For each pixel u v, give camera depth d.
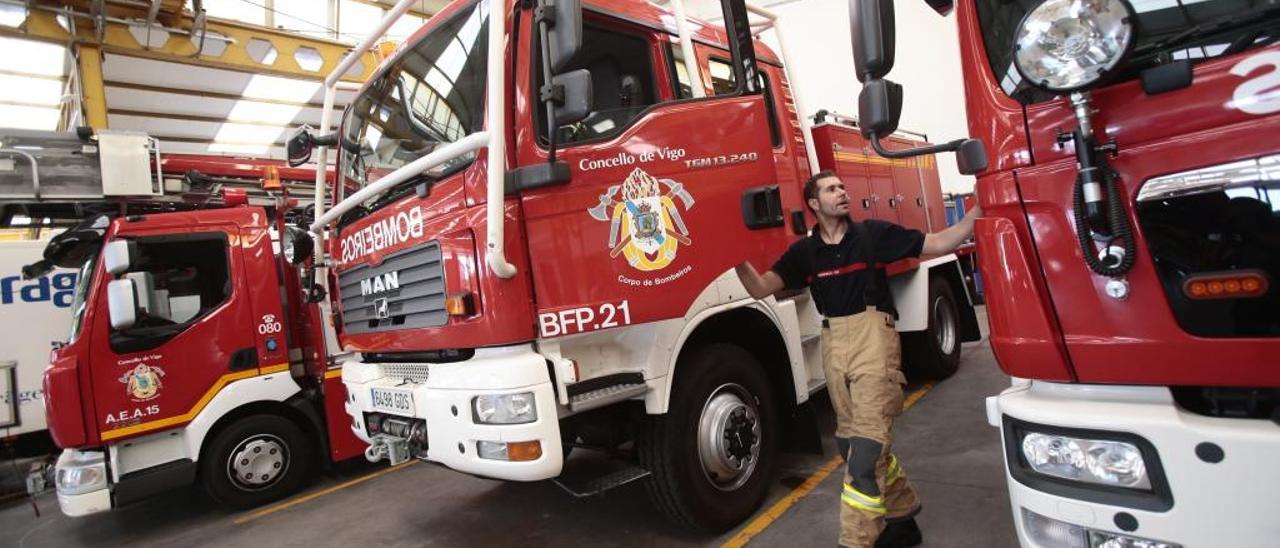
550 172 2.63
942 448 4.12
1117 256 1.51
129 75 11.35
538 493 4.30
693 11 11.05
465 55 2.99
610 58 3.22
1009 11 1.79
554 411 2.59
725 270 3.19
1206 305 1.44
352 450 5.32
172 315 4.80
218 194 6.17
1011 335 1.71
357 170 3.72
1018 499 1.68
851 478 2.47
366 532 4.10
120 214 5.65
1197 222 1.44
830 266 2.69
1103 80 1.44
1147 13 1.57
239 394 4.93
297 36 11.29
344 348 3.87
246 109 13.34
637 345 2.98
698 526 3.21
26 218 5.64
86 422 4.40
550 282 2.69
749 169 3.33
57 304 7.48
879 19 1.88
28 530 5.43
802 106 4.64
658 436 3.11
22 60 10.41
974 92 1.82
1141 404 1.51
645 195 2.96
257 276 5.12
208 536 4.55
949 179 12.32
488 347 2.70
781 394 3.85
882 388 2.51
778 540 3.18
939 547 2.87
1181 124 1.46
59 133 5.35
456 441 2.72
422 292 3.01
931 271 5.92
